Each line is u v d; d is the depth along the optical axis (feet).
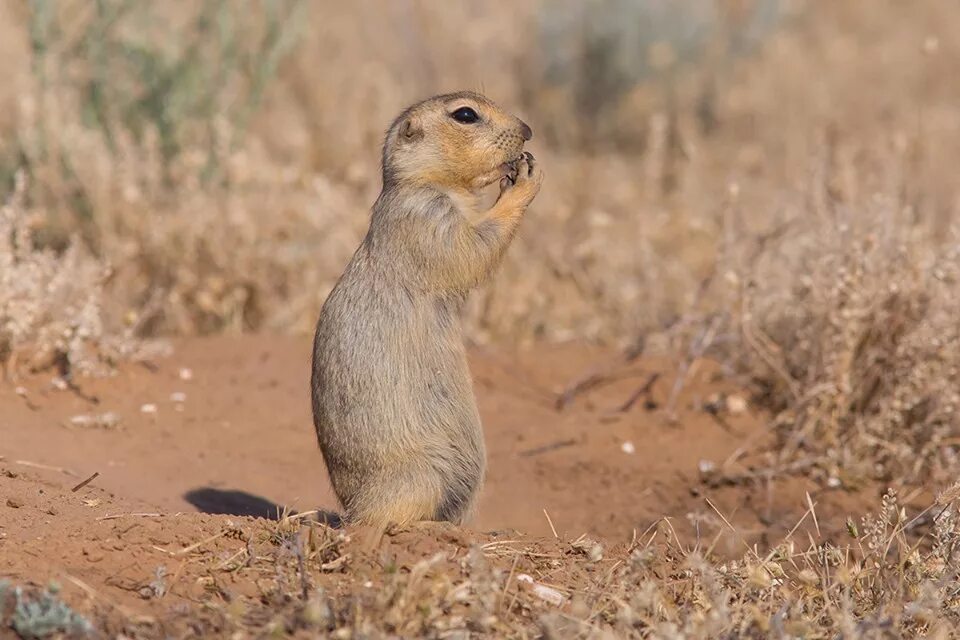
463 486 29.48
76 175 50.34
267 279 49.85
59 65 54.39
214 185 51.80
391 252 29.32
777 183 62.13
